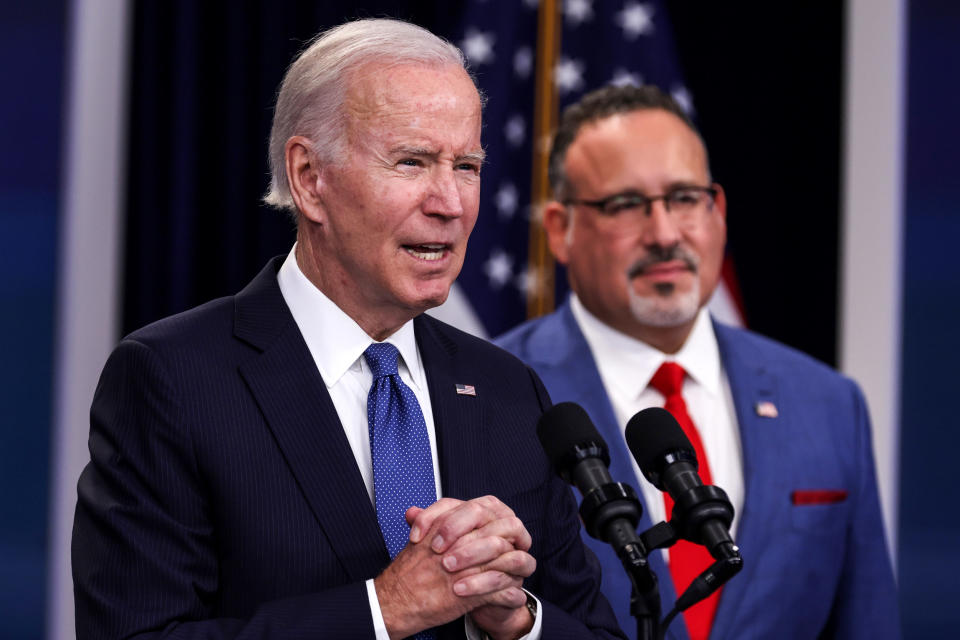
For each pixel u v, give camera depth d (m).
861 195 10.56
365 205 4.50
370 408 4.69
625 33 10.40
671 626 6.57
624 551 3.86
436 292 4.60
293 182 4.73
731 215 10.48
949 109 10.91
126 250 10.02
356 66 4.58
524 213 10.19
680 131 7.26
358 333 4.76
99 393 4.61
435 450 4.78
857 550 7.16
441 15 10.25
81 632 4.29
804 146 10.56
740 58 10.54
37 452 10.09
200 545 4.34
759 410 7.14
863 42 10.61
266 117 10.05
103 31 10.10
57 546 9.97
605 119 7.35
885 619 7.11
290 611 4.14
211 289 10.00
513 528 4.24
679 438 4.21
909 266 10.79
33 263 10.12
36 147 10.19
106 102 10.09
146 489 4.34
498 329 10.09
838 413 7.30
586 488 4.03
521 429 5.03
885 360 10.60
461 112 4.58
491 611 4.42
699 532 3.99
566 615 4.65
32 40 10.23
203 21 10.11
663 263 7.07
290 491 4.41
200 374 4.50
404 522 4.53
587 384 7.11
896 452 10.73
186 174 9.97
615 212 7.14
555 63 10.30
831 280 10.53
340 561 4.37
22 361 10.09
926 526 10.80
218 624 4.16
